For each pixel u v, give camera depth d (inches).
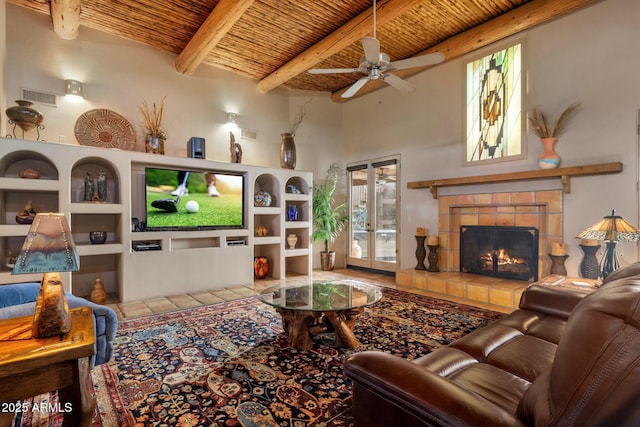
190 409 71.4
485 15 164.6
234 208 197.2
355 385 47.0
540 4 149.7
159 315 137.1
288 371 88.7
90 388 79.4
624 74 136.3
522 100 165.3
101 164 167.5
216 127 217.8
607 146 140.3
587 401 27.8
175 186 177.6
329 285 130.3
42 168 155.4
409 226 217.6
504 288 151.3
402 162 222.1
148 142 177.6
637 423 25.6
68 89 164.1
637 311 28.7
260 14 163.9
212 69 217.0
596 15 142.6
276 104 244.8
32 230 57.8
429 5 156.0
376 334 114.5
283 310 108.7
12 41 154.9
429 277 179.2
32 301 77.5
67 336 55.9
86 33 174.2
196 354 98.8
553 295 88.7
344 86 250.8
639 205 132.9
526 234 166.9
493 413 35.0
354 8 158.9
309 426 66.0
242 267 198.1
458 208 194.2
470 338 70.4
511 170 169.9
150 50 193.9
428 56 115.1
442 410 36.4
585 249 141.7
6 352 49.7
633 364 26.7
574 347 31.1
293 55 204.5
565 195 152.3
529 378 55.3
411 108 217.0
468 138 187.9
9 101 153.6
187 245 189.6
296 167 249.9
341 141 263.6
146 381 83.1
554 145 155.3
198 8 161.9
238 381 83.4
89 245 150.8
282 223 217.0
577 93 148.2
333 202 259.4
